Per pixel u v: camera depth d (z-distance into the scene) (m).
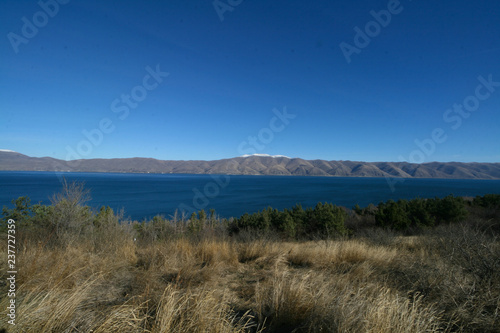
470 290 3.34
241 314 3.31
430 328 2.73
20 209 9.84
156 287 4.02
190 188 100.88
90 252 5.90
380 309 2.69
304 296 3.26
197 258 6.10
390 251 7.20
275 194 82.50
